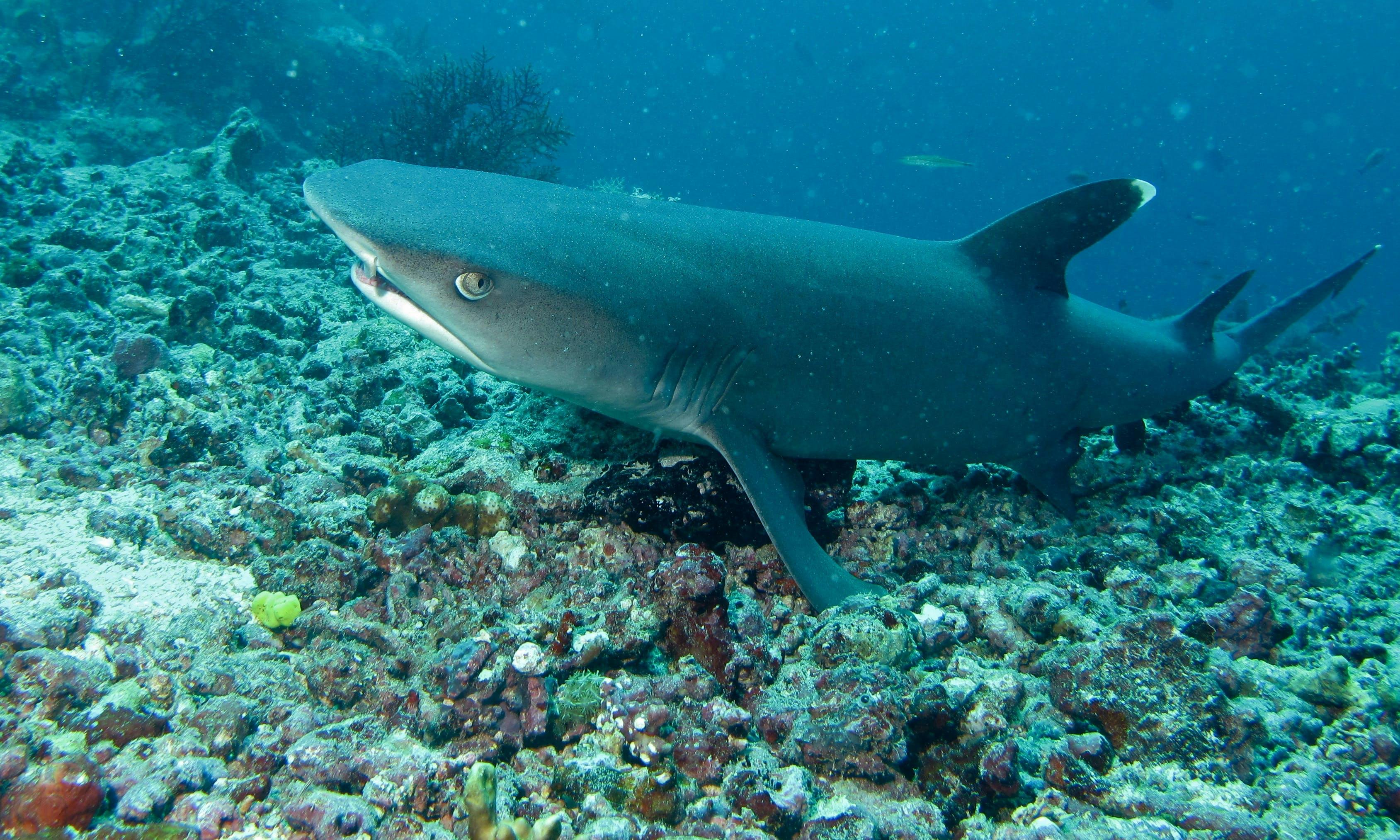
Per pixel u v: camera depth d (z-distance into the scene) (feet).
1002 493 18.37
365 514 12.07
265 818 6.90
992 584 13.28
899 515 15.76
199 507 11.13
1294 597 13.62
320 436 15.58
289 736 7.82
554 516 12.84
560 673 9.27
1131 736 9.04
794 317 13.46
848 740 8.59
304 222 29.76
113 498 11.40
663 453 13.67
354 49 71.67
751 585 13.29
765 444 14.07
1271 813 8.12
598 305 11.32
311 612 9.79
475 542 12.32
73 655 8.13
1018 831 7.63
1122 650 9.50
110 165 43.91
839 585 12.12
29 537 9.96
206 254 22.94
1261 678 10.48
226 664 8.71
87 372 13.39
